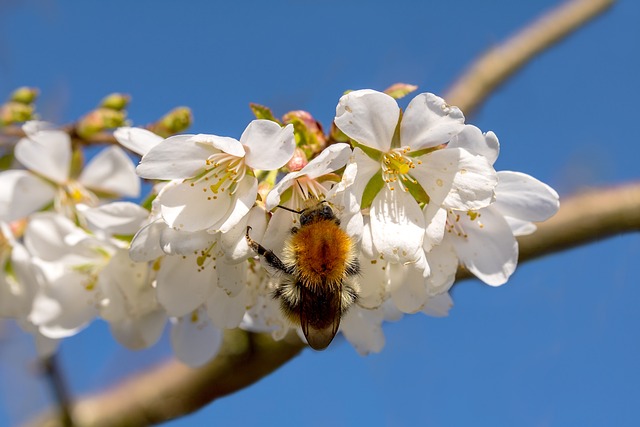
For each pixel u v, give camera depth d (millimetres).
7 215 286
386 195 264
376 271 269
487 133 263
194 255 270
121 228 271
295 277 269
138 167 261
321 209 269
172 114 278
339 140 266
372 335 278
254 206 262
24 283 284
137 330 279
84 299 282
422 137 263
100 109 287
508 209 269
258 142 260
